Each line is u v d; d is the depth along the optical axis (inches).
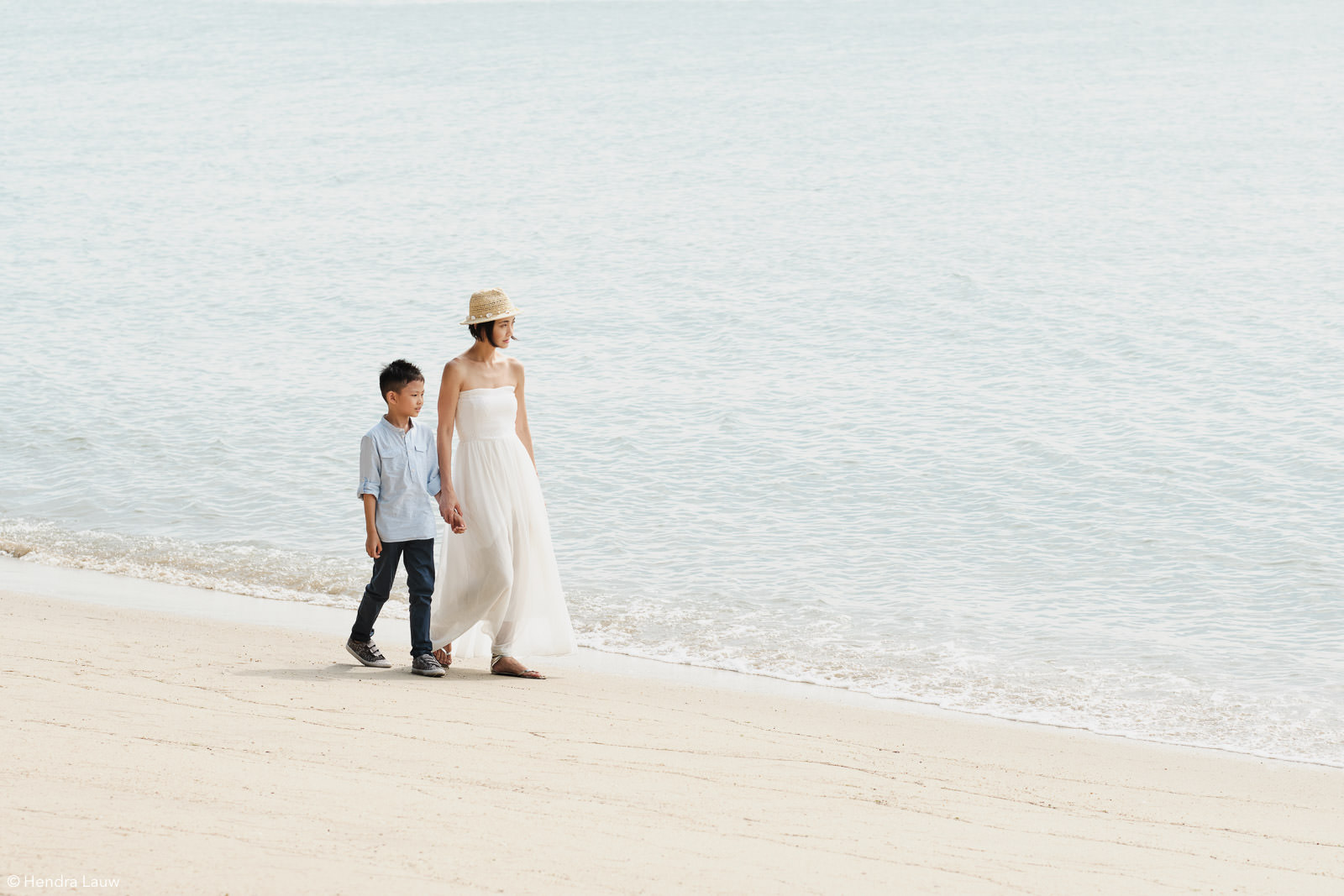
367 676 250.5
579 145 1579.7
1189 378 621.9
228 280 937.5
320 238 1104.8
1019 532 422.0
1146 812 191.9
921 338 727.1
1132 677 297.7
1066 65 2185.0
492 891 120.5
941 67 2212.1
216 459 506.0
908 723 249.8
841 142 1537.9
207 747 178.2
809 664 304.0
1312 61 2087.8
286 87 2203.5
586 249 1024.9
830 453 519.5
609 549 408.5
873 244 1006.4
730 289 871.7
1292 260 889.5
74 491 468.8
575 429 564.4
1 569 373.4
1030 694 284.4
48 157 1600.6
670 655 309.3
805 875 134.7
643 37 2819.9
